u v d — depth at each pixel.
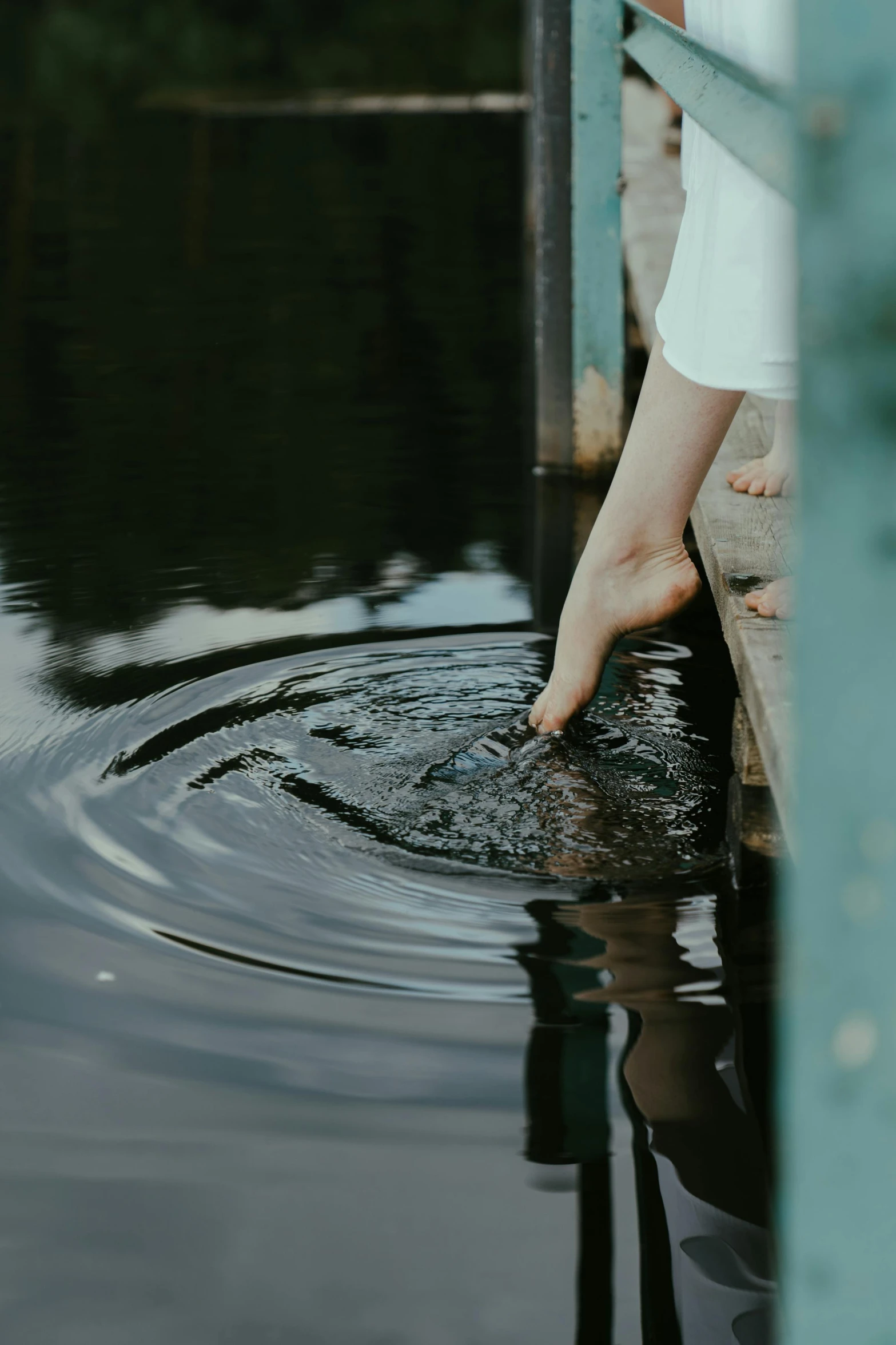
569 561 3.50
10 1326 1.22
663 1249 1.30
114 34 19.34
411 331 5.73
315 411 4.78
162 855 2.04
